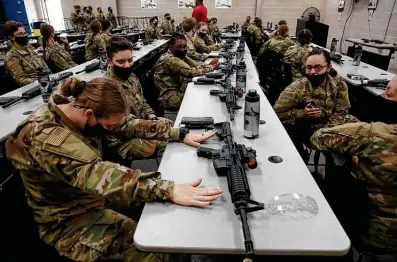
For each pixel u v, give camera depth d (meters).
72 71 3.34
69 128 1.02
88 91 0.96
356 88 3.25
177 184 1.10
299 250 0.83
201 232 0.91
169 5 10.60
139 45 5.62
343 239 0.87
